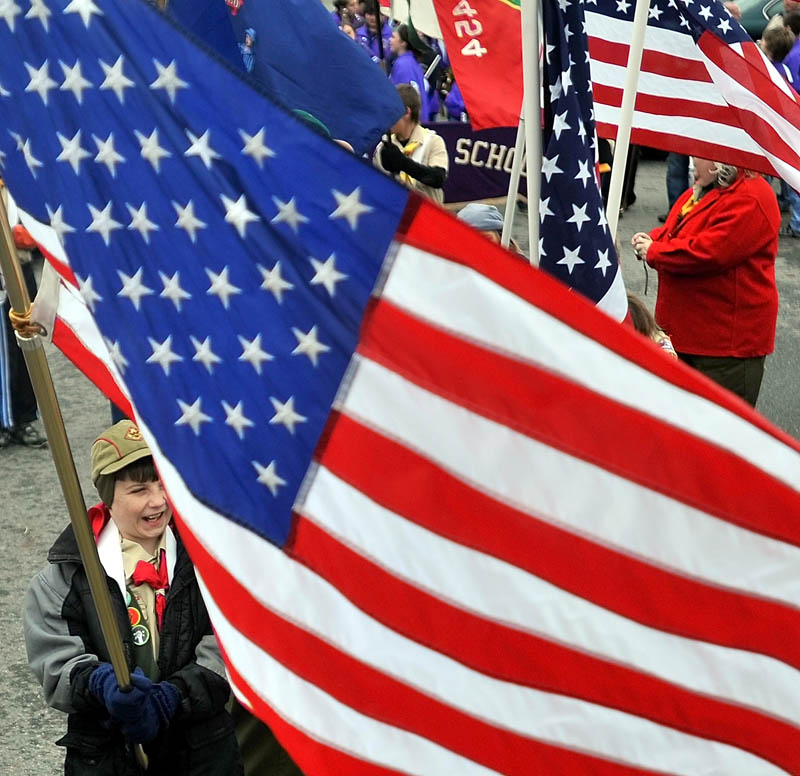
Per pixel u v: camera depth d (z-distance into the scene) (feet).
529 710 8.31
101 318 8.32
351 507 8.16
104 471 10.34
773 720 8.39
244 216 7.90
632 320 15.71
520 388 7.93
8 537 21.56
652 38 18.04
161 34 7.88
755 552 8.16
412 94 26.17
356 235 7.78
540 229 13.07
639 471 8.04
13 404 25.00
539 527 8.10
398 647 8.25
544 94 13.00
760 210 20.38
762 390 29.45
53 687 10.16
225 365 8.16
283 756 11.84
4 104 8.21
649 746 8.41
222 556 8.32
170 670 10.45
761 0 52.42
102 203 8.16
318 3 15.87
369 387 8.00
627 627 8.21
